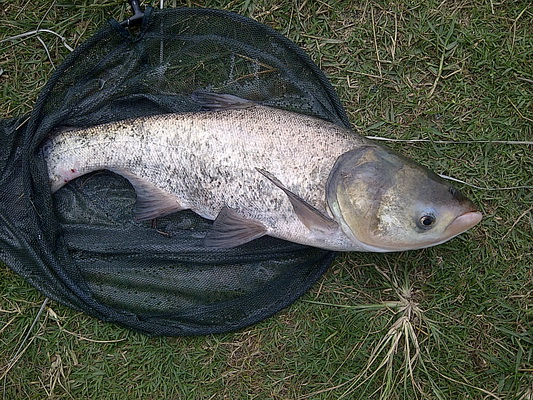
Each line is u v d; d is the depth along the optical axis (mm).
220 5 813
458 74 819
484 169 806
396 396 785
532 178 802
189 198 723
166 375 791
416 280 793
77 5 809
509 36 819
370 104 817
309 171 681
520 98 813
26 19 808
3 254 749
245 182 694
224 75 781
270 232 706
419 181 661
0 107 804
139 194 735
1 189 744
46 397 781
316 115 768
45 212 731
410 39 822
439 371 784
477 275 795
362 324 791
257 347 796
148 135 719
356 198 662
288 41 756
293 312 797
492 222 802
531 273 795
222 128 699
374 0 822
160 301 769
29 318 786
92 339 789
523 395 776
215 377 791
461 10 822
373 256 795
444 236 669
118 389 789
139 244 758
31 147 712
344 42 821
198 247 757
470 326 790
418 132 813
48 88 715
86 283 762
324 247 706
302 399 789
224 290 774
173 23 751
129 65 753
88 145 731
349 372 788
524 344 787
